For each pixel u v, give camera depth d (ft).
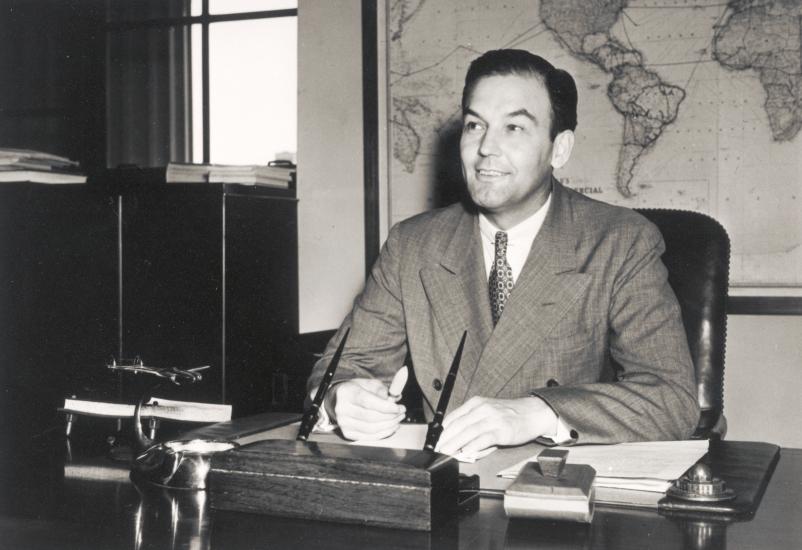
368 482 3.36
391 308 6.34
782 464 4.48
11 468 4.51
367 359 6.15
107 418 5.49
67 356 8.46
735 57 8.25
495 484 3.89
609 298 5.73
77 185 8.42
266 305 8.64
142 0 10.46
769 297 8.23
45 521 3.51
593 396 4.76
